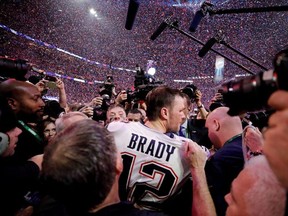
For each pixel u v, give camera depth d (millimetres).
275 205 680
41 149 1598
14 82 1530
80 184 808
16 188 1236
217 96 2709
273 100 436
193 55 18641
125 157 1426
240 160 1456
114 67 19922
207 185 1358
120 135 1445
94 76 19219
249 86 559
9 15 14273
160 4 16000
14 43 14477
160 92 1601
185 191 1490
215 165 1479
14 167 1266
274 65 486
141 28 17938
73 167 812
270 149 418
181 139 1494
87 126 907
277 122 422
